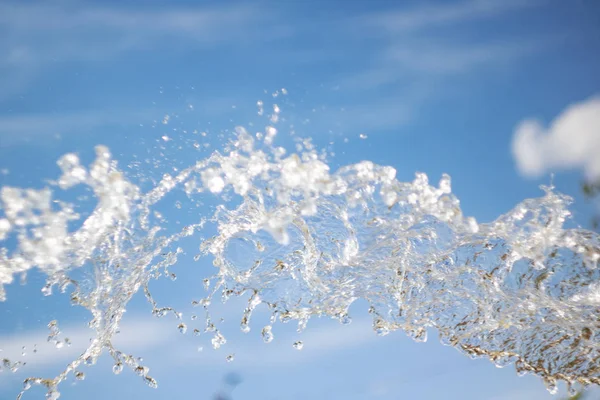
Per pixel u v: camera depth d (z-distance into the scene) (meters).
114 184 2.05
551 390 1.98
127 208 2.07
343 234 2.16
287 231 2.23
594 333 2.01
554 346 2.02
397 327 2.14
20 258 2.08
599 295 2.01
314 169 2.02
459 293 2.10
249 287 2.25
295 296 2.21
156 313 2.25
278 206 2.13
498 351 2.06
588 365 2.00
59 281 2.14
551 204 2.07
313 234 2.20
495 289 2.07
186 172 2.28
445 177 2.07
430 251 2.12
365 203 2.12
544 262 2.04
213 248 2.30
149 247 2.23
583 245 1.98
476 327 2.08
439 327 2.10
